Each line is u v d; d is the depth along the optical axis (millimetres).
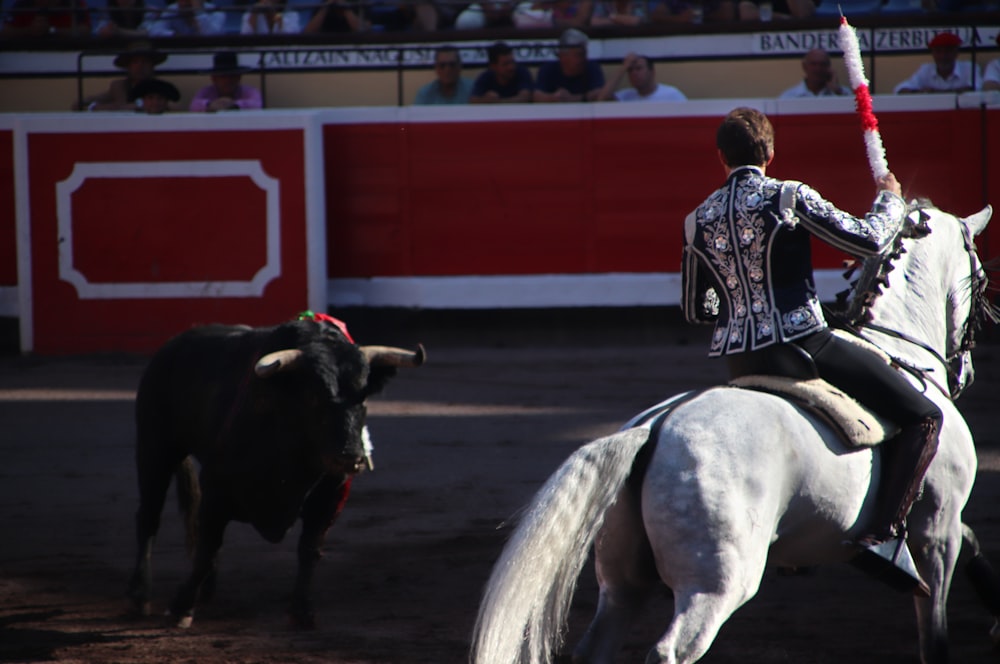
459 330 26062
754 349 6562
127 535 12312
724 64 26781
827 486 6430
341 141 25859
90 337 25484
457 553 11516
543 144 25672
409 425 17828
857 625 9352
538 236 25859
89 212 25312
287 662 8555
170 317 25500
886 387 6746
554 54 27047
